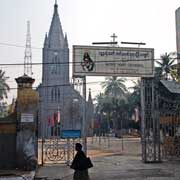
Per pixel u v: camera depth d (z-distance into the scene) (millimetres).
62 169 19312
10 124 18797
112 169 19062
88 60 21938
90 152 32969
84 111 22391
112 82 90812
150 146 22719
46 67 101688
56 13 107875
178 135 24547
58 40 104750
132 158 25797
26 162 18297
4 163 18484
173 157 24547
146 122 23031
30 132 18750
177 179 15180
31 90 19234
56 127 57250
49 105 97688
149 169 18922
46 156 22734
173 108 24516
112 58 22297
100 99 99312
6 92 75188
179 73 36406
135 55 22719
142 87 23422
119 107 89500
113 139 67062
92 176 16469
